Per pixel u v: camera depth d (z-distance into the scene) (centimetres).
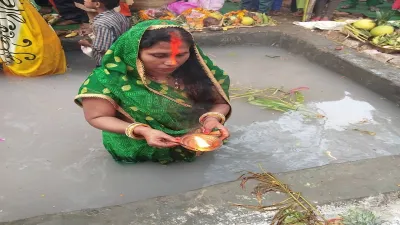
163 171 290
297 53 565
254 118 375
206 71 267
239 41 598
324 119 375
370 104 408
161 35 236
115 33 404
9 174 286
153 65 245
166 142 244
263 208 211
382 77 417
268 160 307
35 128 352
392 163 255
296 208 210
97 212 208
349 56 481
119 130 254
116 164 298
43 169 292
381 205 217
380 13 571
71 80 464
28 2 439
